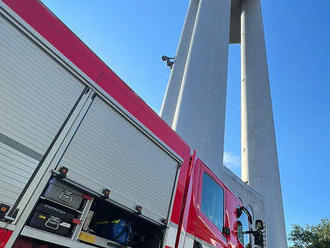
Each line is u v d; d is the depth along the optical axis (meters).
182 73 22.69
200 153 13.06
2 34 1.83
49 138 2.05
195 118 14.25
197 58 17.05
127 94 2.85
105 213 2.98
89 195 2.37
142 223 3.24
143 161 2.99
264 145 21.64
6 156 1.78
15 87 1.87
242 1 30.55
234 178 16.48
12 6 1.91
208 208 4.18
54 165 2.06
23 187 1.85
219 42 17.81
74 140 2.24
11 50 1.87
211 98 14.94
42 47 2.07
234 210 5.00
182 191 3.61
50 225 2.07
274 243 17.73
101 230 2.81
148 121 3.11
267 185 19.98
